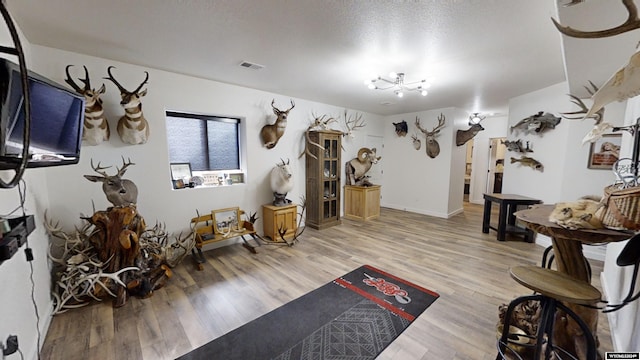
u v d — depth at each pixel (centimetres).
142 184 299
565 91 349
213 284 267
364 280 275
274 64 280
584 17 144
